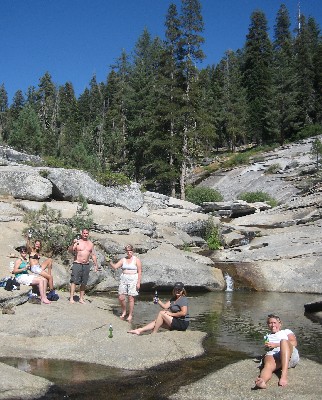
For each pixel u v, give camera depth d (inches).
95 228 676.7
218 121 2721.5
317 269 642.8
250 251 764.0
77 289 528.4
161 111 1636.3
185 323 374.6
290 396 245.1
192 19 1662.2
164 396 247.8
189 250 789.9
